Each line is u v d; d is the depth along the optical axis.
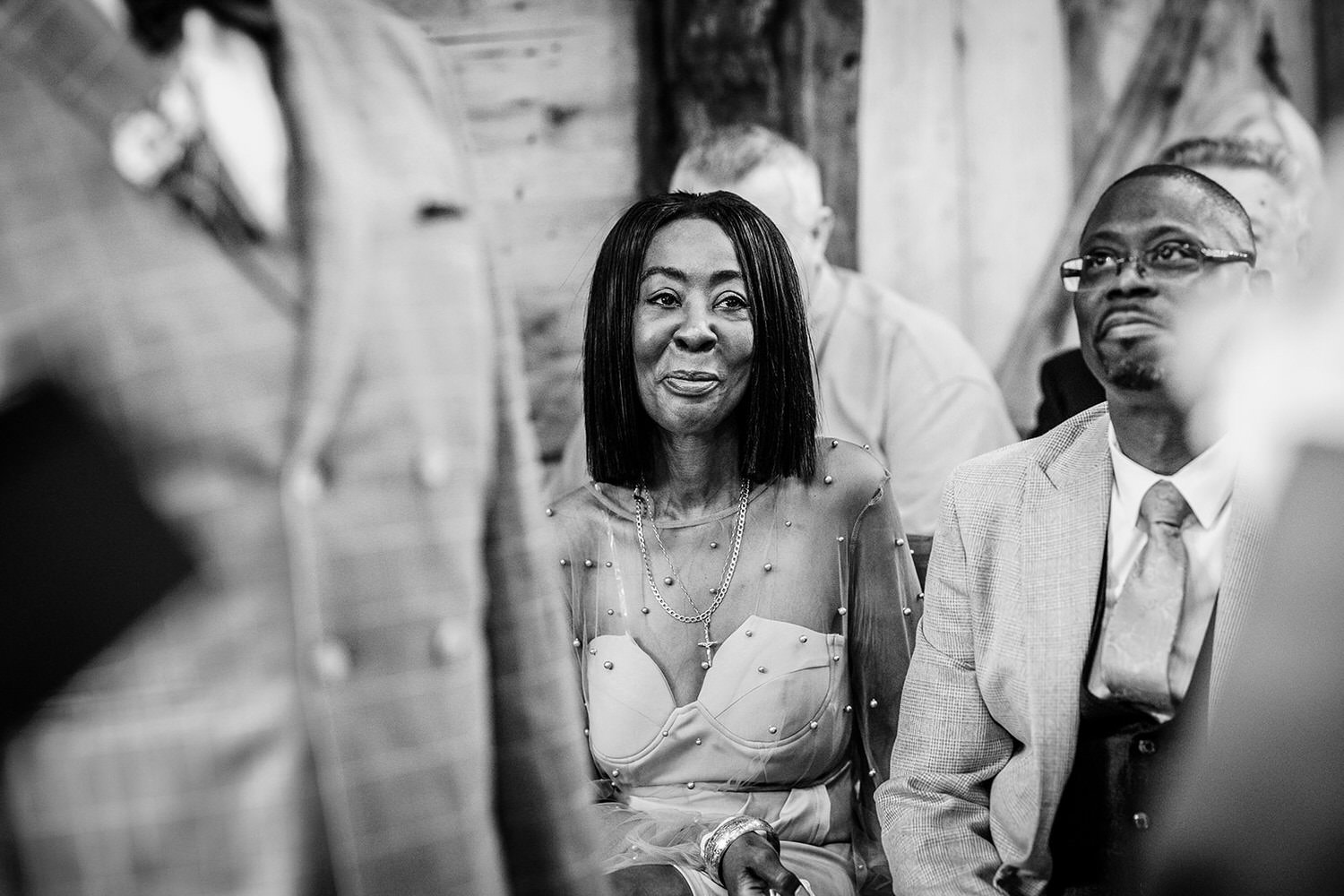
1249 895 1.00
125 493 1.05
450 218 1.20
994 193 3.73
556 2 3.73
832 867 2.37
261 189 1.09
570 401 3.76
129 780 1.05
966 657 2.19
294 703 1.07
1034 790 2.04
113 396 1.04
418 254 1.16
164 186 1.05
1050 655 2.03
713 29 3.70
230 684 1.06
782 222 3.71
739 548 2.45
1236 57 3.67
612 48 3.75
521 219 3.78
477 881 1.15
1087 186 3.71
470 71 3.75
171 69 1.08
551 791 1.30
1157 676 1.94
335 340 1.08
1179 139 3.69
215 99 1.09
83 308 1.03
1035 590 2.07
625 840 2.27
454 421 1.16
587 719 2.47
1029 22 3.70
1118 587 2.04
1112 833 1.99
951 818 2.15
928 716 2.20
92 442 1.05
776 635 2.40
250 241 1.08
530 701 1.28
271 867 1.06
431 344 1.16
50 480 1.05
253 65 1.13
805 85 3.72
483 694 1.20
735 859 2.18
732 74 3.72
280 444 1.06
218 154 1.07
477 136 3.77
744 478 2.48
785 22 3.70
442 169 1.21
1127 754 1.99
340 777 1.07
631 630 2.43
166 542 1.05
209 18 1.11
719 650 2.41
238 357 1.06
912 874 2.11
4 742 1.06
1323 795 0.99
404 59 1.25
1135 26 3.68
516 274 3.77
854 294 3.73
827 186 3.74
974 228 3.74
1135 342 1.95
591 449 2.52
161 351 1.04
